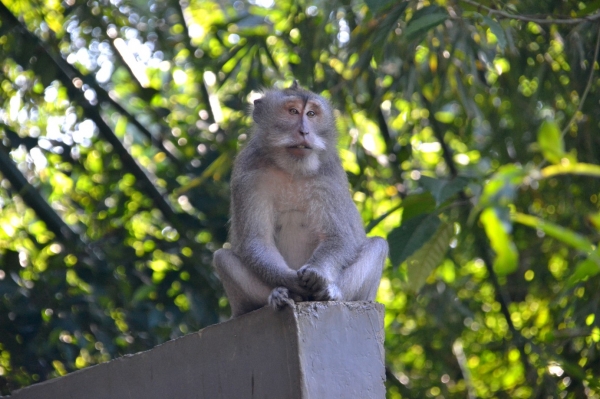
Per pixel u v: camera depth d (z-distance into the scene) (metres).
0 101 14.95
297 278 7.69
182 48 15.59
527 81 14.10
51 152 14.11
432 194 8.71
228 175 14.23
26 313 12.32
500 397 14.14
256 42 13.91
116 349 12.62
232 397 6.63
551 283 14.38
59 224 13.62
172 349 7.16
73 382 7.94
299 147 8.70
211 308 13.36
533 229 14.30
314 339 6.29
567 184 13.26
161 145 14.79
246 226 8.61
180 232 13.91
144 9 15.51
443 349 15.28
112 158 14.72
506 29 10.58
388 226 15.07
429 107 13.86
